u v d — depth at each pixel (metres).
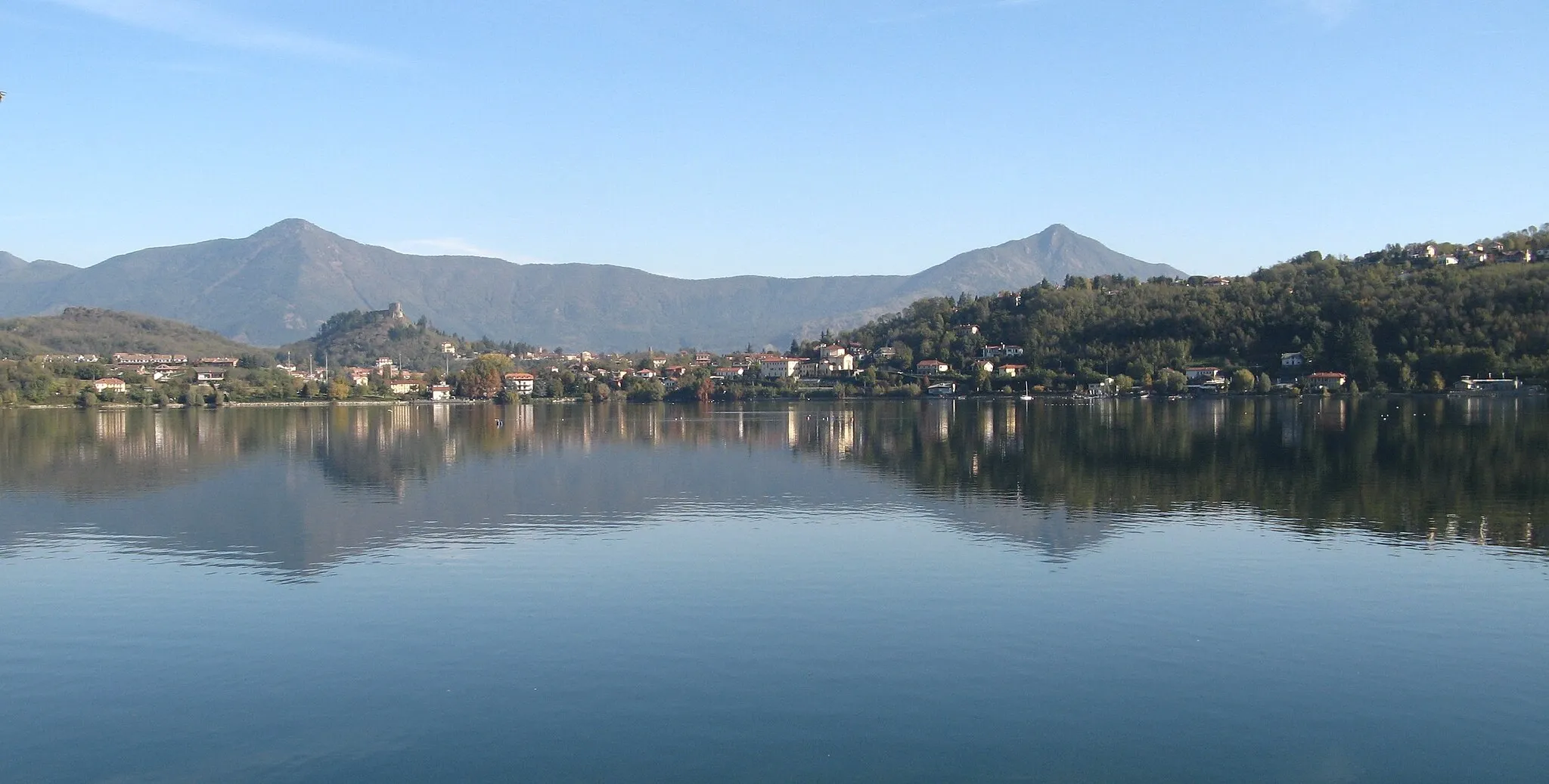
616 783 33.50
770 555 62.19
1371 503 79.75
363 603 52.06
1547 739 36.09
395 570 58.81
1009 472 102.94
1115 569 57.78
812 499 84.88
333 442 146.88
